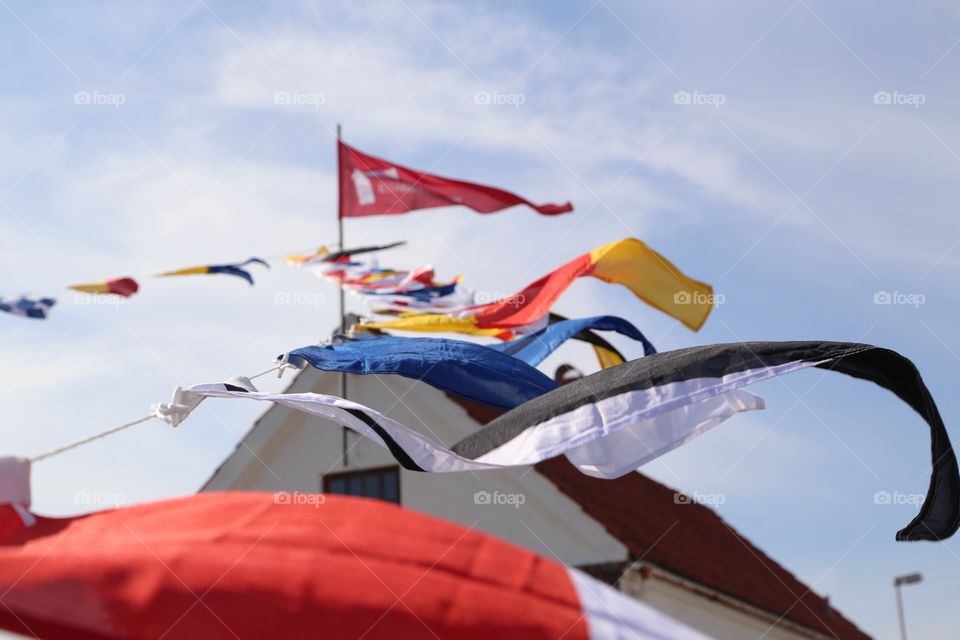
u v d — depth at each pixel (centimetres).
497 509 1099
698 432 485
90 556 288
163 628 278
